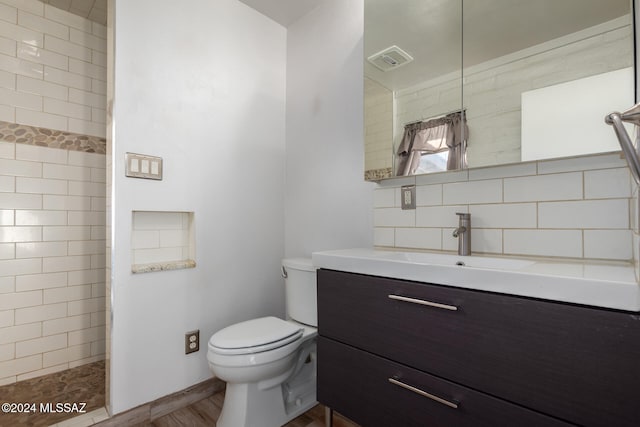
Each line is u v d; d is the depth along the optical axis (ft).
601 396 2.30
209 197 6.02
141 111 5.15
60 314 6.73
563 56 3.65
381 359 3.65
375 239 5.63
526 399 2.63
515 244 4.11
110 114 4.94
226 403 4.76
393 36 5.23
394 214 5.39
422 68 4.89
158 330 5.26
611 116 2.04
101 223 7.31
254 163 6.80
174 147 5.54
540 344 2.56
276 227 7.17
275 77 7.27
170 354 5.38
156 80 5.35
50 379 6.28
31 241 6.43
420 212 5.06
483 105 4.26
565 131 3.60
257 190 6.83
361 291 3.87
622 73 3.26
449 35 4.61
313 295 5.48
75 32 7.09
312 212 6.72
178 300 5.52
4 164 6.18
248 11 6.80
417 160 4.90
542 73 3.79
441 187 4.84
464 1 4.48
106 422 4.70
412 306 3.37
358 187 5.90
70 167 6.93
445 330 3.12
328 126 6.45
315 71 6.78
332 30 6.48
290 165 7.27
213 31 6.17
